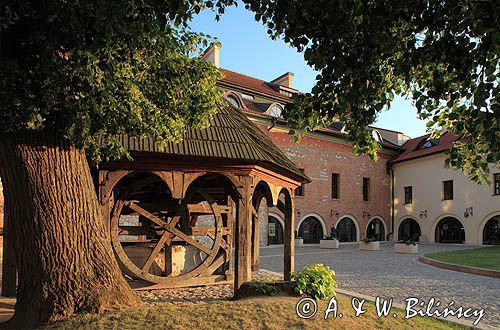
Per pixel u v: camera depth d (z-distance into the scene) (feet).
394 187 116.16
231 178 26.35
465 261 51.98
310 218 98.43
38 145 18.33
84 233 19.35
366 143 16.15
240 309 19.92
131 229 30.78
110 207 25.99
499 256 58.95
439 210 103.40
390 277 41.01
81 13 14.75
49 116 18.45
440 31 13.48
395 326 20.12
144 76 20.47
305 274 23.84
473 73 13.33
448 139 104.58
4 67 15.31
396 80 17.54
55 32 15.53
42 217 18.45
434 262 52.42
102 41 15.69
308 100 15.34
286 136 93.45
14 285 27.86
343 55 14.02
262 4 15.02
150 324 17.80
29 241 18.54
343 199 104.32
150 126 19.83
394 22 14.10
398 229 114.11
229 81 92.68
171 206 31.83
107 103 17.34
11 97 15.43
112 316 18.24
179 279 29.86
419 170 109.40
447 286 35.58
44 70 16.14
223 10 16.84
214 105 23.17
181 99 21.93
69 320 17.81
